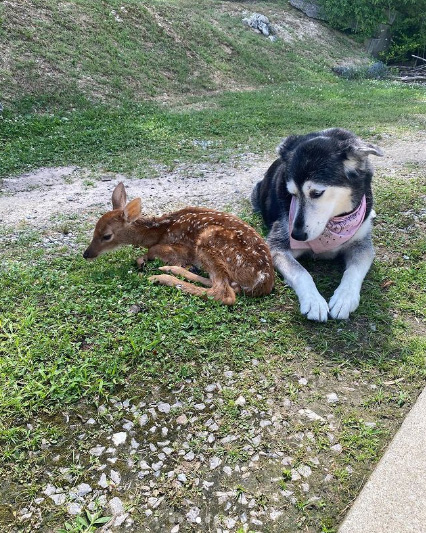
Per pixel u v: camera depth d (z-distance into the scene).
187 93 3.72
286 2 6.04
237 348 0.92
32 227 1.48
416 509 0.64
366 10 5.81
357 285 1.09
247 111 3.16
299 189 1.13
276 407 0.81
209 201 1.71
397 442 0.74
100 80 3.31
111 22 3.94
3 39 3.16
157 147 2.38
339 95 4.04
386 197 1.63
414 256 1.29
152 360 0.89
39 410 0.78
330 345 0.96
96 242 1.20
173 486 0.68
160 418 0.78
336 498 0.67
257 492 0.68
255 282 1.07
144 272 1.17
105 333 0.94
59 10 3.70
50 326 0.96
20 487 0.68
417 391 0.85
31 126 2.52
